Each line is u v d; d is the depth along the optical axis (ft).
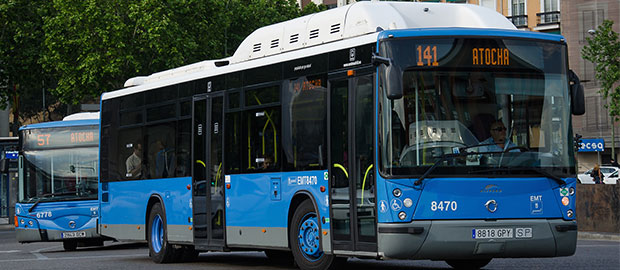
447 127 52.24
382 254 52.16
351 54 55.83
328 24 60.18
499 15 58.03
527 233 52.65
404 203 51.62
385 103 52.42
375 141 52.90
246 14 260.62
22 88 231.09
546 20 297.94
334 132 57.06
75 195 112.37
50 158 113.19
